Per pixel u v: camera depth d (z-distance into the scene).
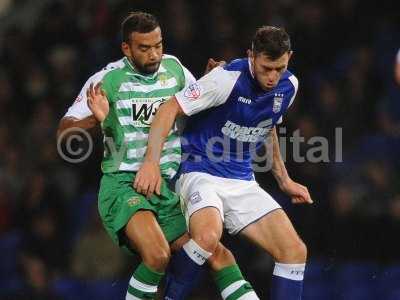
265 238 20.08
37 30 42.28
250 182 20.59
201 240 19.14
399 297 30.81
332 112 34.75
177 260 19.39
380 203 32.12
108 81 20.08
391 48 37.75
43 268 34.12
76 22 41.50
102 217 20.31
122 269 33.62
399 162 34.00
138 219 19.52
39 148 38.75
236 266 20.56
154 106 20.19
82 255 34.03
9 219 36.62
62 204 35.62
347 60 36.56
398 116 35.66
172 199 20.38
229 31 36.31
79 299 33.38
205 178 20.17
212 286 31.64
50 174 36.62
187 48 35.88
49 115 39.28
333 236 31.31
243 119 19.86
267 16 36.88
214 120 19.98
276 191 32.06
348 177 33.25
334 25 37.31
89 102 19.41
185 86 20.67
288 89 20.06
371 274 31.11
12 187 37.97
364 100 35.50
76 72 39.75
